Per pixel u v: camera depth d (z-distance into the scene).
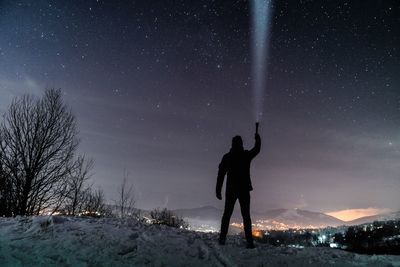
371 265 4.29
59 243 4.16
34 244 4.04
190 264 4.07
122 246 4.32
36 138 12.46
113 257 3.96
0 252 3.64
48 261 3.59
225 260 4.35
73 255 3.84
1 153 11.74
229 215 5.30
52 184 12.76
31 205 12.10
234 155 5.54
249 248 5.00
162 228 5.86
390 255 4.73
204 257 4.39
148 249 4.40
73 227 4.92
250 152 5.55
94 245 4.24
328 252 4.86
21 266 3.37
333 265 4.27
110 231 4.95
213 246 4.96
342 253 4.83
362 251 7.64
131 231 5.12
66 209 13.21
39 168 12.36
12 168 11.82
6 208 11.52
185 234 5.58
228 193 5.37
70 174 13.52
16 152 12.04
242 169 5.43
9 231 4.47
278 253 4.77
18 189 11.80
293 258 4.54
